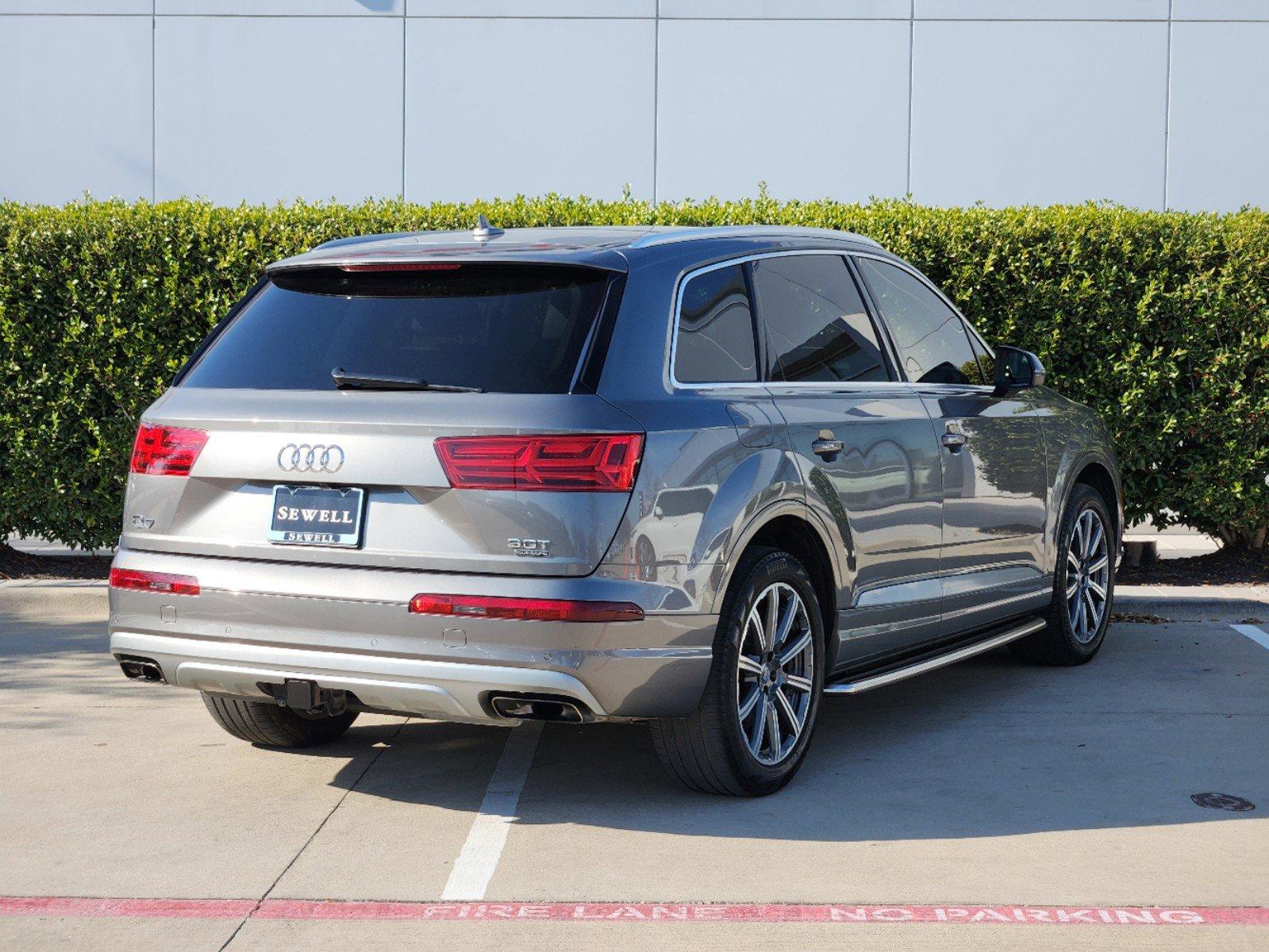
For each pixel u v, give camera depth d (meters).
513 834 4.68
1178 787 5.18
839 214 9.03
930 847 4.54
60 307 8.96
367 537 4.53
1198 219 8.98
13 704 6.42
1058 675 7.04
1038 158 12.83
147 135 13.02
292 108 13.00
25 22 12.98
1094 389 9.02
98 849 4.53
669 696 4.59
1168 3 12.77
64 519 9.20
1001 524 6.39
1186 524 9.47
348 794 5.12
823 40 12.84
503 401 4.47
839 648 5.41
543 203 9.23
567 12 12.90
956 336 6.52
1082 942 3.79
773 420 5.02
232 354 4.96
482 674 4.40
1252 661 7.35
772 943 3.78
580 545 4.38
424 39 12.93
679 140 12.91
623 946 3.77
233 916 3.98
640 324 4.71
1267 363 8.95
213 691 4.90
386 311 4.85
